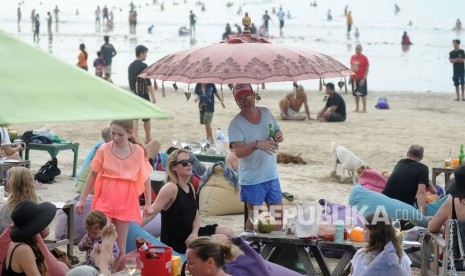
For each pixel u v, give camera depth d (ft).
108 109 31.53
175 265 46.78
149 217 59.62
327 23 646.33
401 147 125.49
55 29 518.37
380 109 177.06
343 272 58.03
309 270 56.39
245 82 56.13
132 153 58.95
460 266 53.67
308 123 152.15
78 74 33.19
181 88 214.48
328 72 58.75
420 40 455.22
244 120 61.67
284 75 56.65
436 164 111.34
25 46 33.63
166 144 124.98
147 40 434.30
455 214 53.78
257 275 49.21
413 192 70.64
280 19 501.15
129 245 59.21
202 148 91.97
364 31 555.69
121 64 282.36
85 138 129.70
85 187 59.26
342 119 154.30
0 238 44.04
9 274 42.83
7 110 29.14
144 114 32.09
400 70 277.64
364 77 168.66
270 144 60.90
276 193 63.05
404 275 48.47
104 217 53.42
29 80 31.53
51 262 48.14
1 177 78.84
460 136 137.49
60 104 30.68
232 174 78.89
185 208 56.70
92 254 51.78
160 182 76.18
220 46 59.82
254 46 59.16
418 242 60.44
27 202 42.96
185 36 483.51
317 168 106.22
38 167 102.32
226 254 40.29
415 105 184.96
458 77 194.39
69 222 60.39
